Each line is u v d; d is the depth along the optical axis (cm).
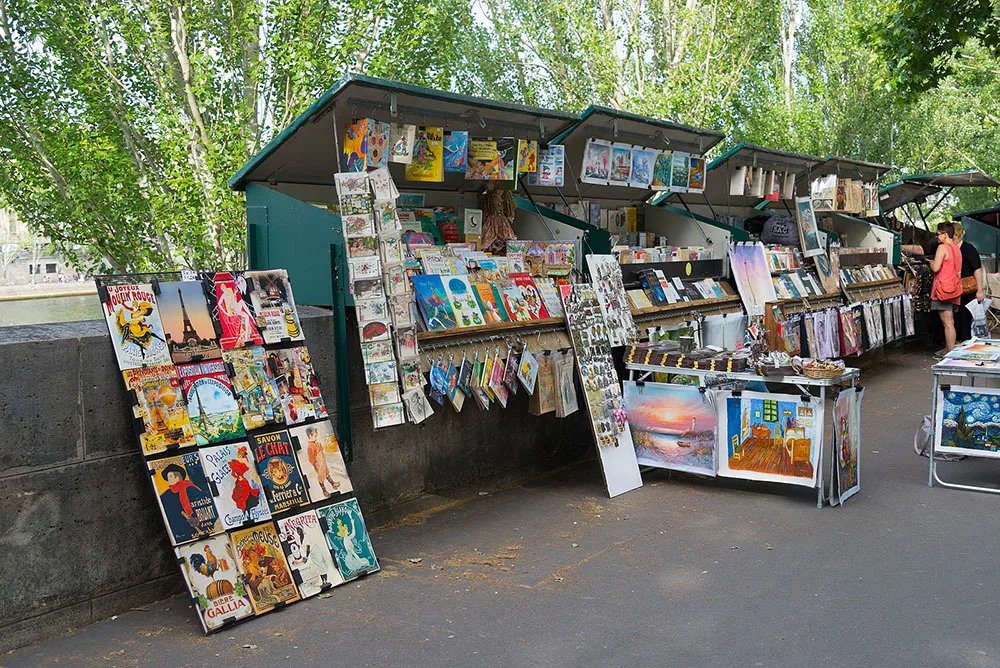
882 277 1223
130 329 412
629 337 689
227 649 379
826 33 2450
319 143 574
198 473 414
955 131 2842
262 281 476
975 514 563
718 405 614
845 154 2512
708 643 381
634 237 955
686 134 819
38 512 388
